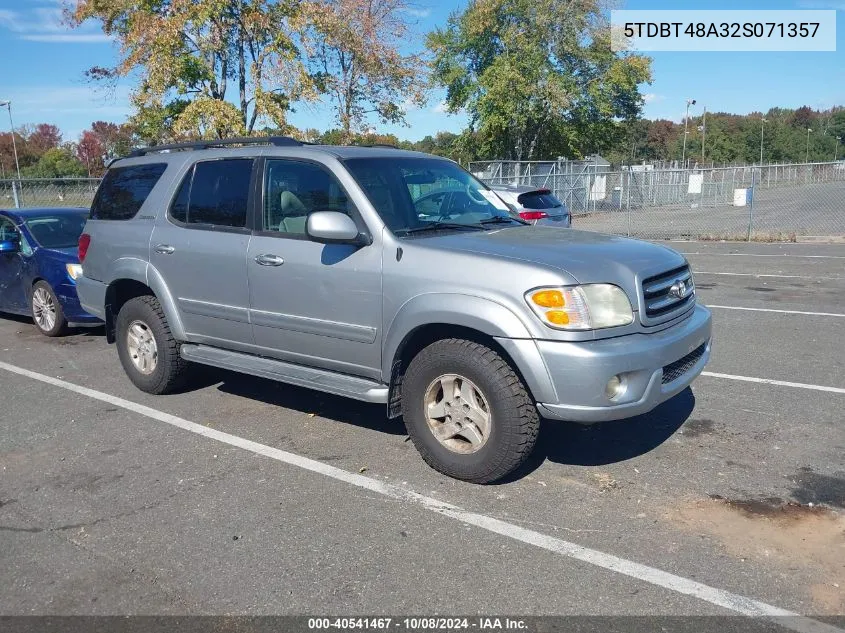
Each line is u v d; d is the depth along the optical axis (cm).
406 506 421
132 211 627
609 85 3325
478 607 326
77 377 709
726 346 762
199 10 1844
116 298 657
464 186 561
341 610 326
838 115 11500
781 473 452
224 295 551
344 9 2144
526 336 404
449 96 3556
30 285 911
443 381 444
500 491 437
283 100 2006
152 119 2066
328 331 490
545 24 3172
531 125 3425
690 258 1540
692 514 404
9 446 532
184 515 418
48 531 404
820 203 3272
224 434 543
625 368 402
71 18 2086
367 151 531
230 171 558
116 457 505
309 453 503
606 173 2797
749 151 9900
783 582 338
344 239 460
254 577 353
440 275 433
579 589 337
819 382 632
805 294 1059
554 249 438
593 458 482
